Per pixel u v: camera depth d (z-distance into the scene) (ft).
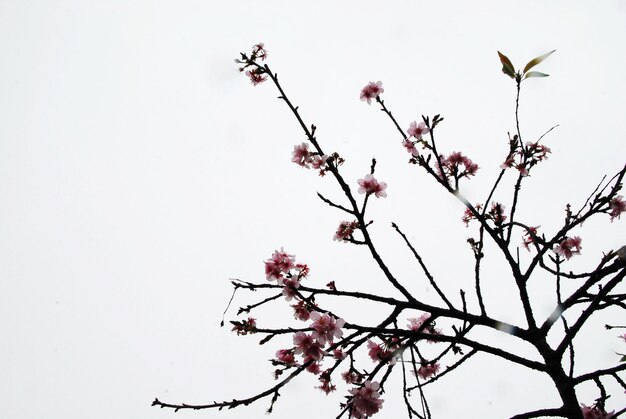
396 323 9.36
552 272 9.93
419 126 11.44
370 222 9.40
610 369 8.42
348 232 9.52
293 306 9.27
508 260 10.27
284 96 9.84
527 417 8.16
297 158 9.82
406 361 8.14
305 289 8.95
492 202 11.87
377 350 10.28
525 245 11.89
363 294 9.18
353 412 8.23
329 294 9.04
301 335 8.35
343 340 8.50
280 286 8.97
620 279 8.12
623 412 7.23
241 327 8.41
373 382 8.11
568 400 8.27
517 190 10.72
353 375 10.10
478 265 10.02
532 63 9.18
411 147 11.23
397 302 9.23
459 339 8.70
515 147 10.80
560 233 9.92
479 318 9.26
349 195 9.29
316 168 9.79
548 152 10.69
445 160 11.49
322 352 8.28
